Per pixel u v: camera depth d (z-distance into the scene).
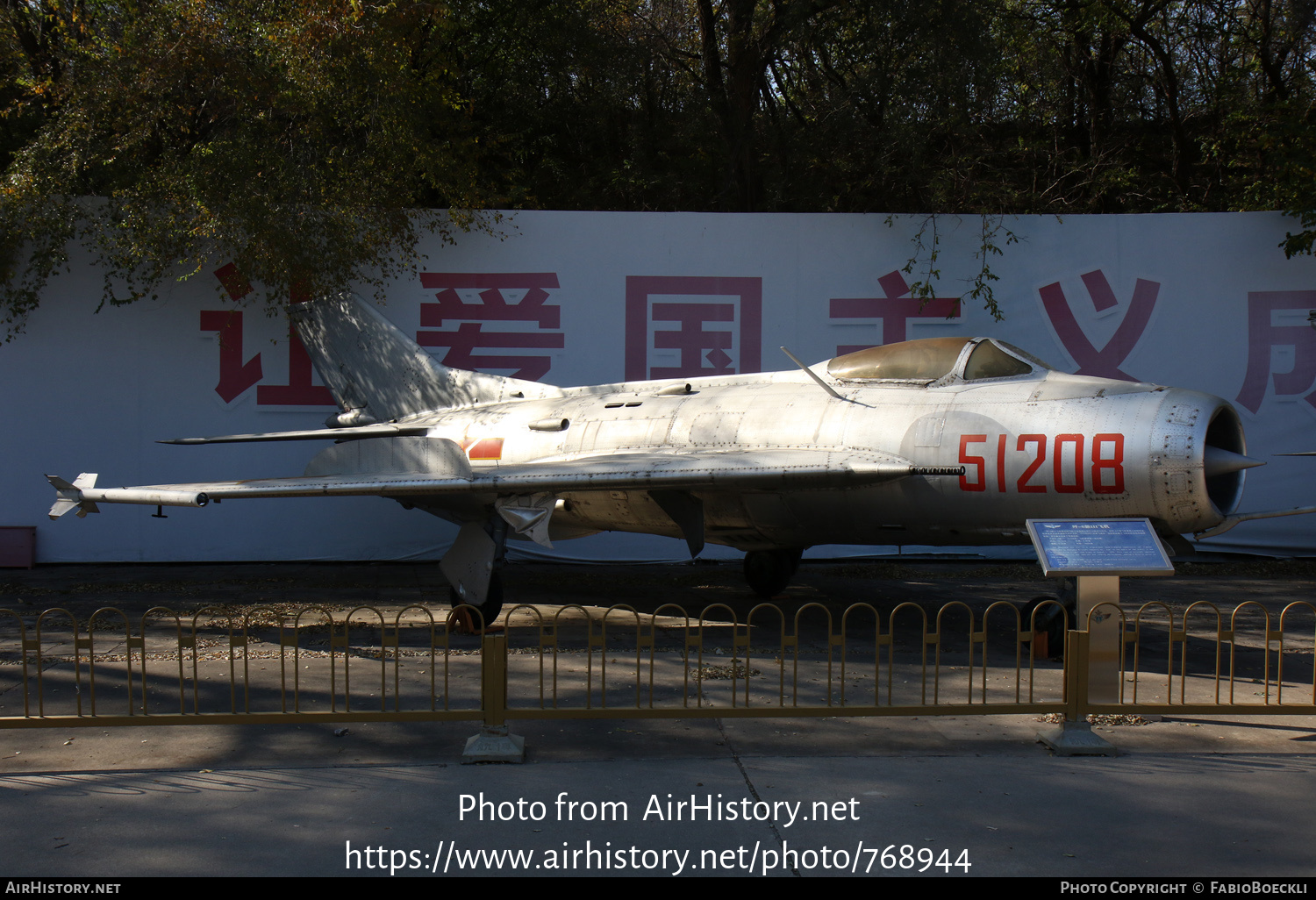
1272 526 12.37
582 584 11.07
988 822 3.69
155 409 12.34
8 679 6.17
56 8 13.31
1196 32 17.33
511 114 17.88
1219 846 3.47
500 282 12.55
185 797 3.97
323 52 11.59
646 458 8.32
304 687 5.93
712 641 7.60
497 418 10.27
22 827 3.64
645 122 19.12
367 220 12.09
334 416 12.24
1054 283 12.40
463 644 7.50
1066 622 5.04
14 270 12.06
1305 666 6.74
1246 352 12.20
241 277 12.16
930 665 6.70
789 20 15.69
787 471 7.19
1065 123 19.66
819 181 17.92
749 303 12.51
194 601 9.68
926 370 7.97
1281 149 12.44
